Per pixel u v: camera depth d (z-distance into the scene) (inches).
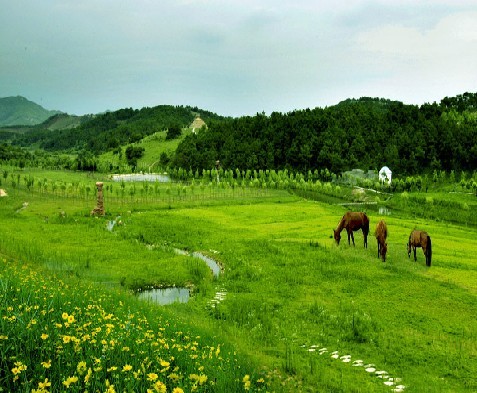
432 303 1217.4
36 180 6565.0
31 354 409.7
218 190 6195.9
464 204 5068.9
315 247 1998.0
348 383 689.6
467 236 2628.0
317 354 854.5
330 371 748.6
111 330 499.2
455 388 698.8
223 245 2210.9
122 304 880.9
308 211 3698.3
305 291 1382.9
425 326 1034.7
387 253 1834.4
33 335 434.6
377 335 965.8
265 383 564.1
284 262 1763.0
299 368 722.2
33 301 553.3
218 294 1384.1
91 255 1838.1
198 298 1323.8
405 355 850.8
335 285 1432.1
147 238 2460.6
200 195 5590.6
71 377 351.6
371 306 1198.9
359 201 6141.7
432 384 705.0
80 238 2262.6
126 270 1622.8
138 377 407.8
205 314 1167.0
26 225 2623.0
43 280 877.8
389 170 7445.9
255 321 1085.1
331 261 1731.1
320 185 6688.0
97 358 414.6
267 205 4315.9
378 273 1537.9
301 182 6815.9
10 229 2411.4
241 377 516.4
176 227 2773.1
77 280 1243.2
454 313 1133.1
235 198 5167.3
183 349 563.8
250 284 1497.3
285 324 1069.1
